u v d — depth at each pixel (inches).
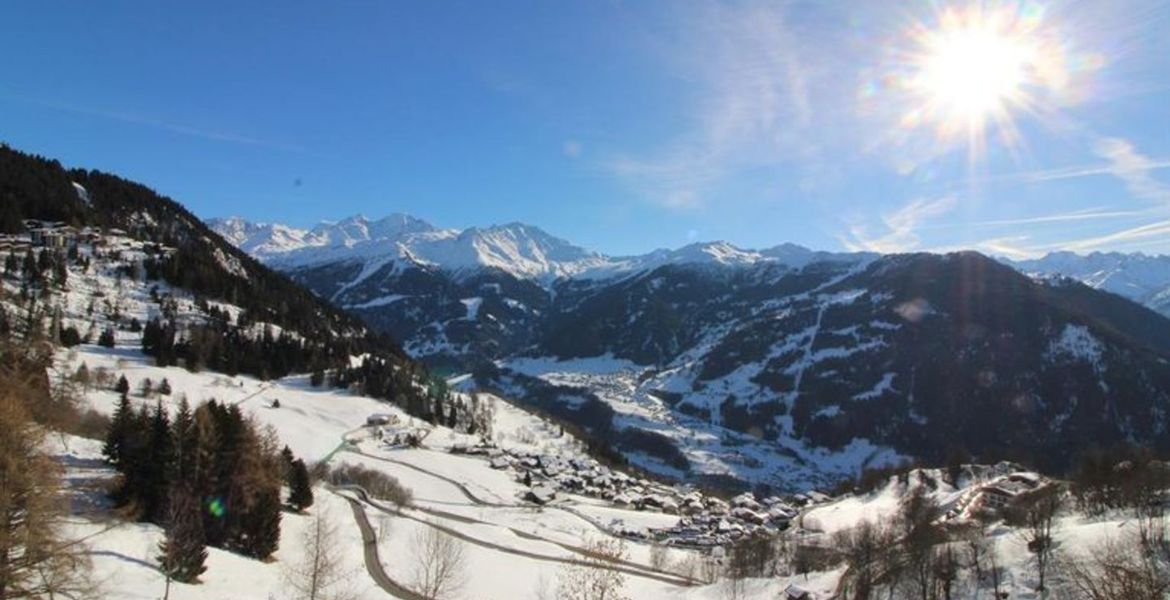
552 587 3260.3
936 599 2839.6
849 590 3260.3
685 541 5634.8
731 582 3814.0
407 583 2977.4
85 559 1578.5
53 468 1541.6
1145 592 1555.1
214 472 2669.8
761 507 7470.5
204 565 2218.3
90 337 7480.3
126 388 5689.0
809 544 4849.9
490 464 7455.7
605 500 7249.0
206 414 2716.5
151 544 2183.8
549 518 5728.3
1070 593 2422.5
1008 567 2797.7
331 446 6560.0
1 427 1443.2
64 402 3174.2
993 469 6968.5
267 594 2218.3
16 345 3425.2
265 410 7116.1
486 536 4554.6
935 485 6904.5
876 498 6993.1
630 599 3508.9
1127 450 5782.5
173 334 7834.6
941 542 3405.5
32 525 1411.2
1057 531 2950.3
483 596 3085.6
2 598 1359.5
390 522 4069.9
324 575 2345.0
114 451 2679.6
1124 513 3277.6
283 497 3801.7
